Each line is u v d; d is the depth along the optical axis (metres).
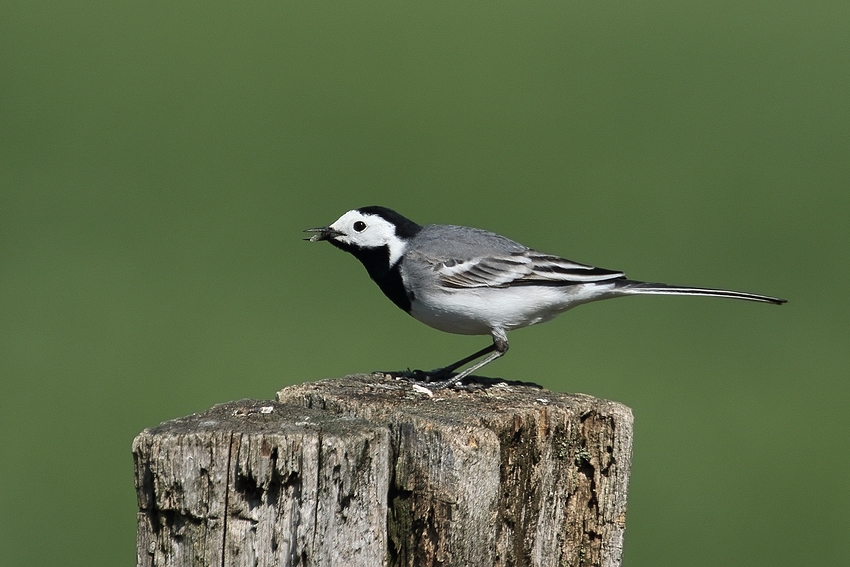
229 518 6.73
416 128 26.59
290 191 23.72
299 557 6.74
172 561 6.82
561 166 24.59
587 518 8.62
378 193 23.88
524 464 8.09
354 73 30.39
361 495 6.82
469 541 7.27
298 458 6.67
